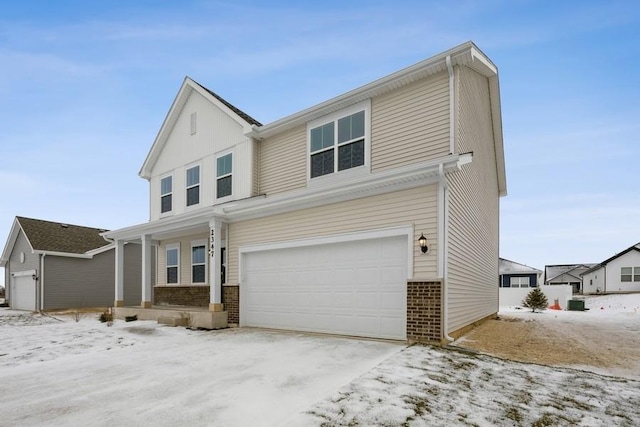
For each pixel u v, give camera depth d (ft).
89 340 29.81
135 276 77.61
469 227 32.17
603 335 29.25
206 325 34.12
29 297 69.77
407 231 24.85
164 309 41.47
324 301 29.14
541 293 68.03
